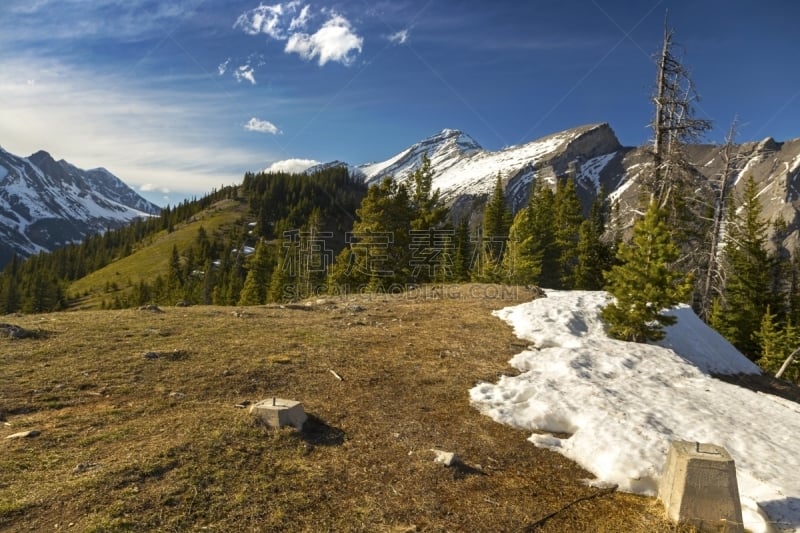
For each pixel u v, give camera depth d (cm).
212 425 741
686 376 1273
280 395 938
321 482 638
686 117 2366
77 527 488
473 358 1298
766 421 994
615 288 1617
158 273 10800
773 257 3888
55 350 1088
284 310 1884
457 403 995
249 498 579
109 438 691
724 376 1684
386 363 1203
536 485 709
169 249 12494
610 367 1267
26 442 665
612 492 705
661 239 1548
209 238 12600
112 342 1184
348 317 1764
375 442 780
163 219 17138
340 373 1096
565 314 1748
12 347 1084
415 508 607
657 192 2562
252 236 12794
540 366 1257
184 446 666
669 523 619
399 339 1455
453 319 1784
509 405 985
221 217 14425
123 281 10875
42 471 592
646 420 906
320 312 1883
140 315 1577
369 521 567
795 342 3198
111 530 489
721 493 608
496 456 786
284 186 15825
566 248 4734
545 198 4981
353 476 665
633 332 1583
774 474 744
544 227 4550
